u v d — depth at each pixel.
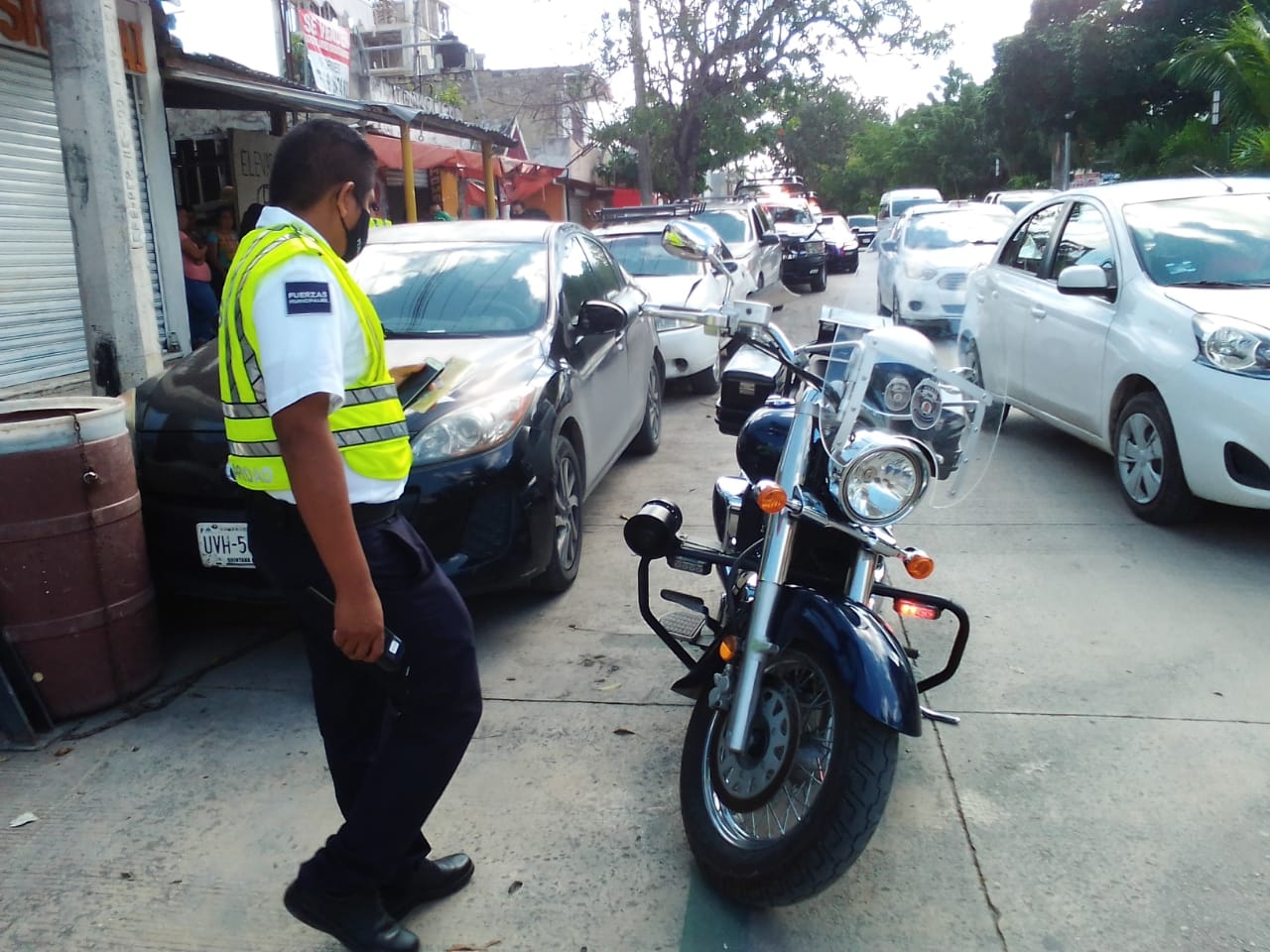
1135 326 5.38
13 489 3.49
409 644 2.31
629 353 6.23
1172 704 3.62
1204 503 5.23
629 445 6.93
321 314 2.04
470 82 27.86
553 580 4.61
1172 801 3.09
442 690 2.36
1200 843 2.90
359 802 2.40
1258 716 3.53
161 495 4.08
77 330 8.77
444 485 3.92
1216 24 26.05
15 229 8.04
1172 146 19.44
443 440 3.99
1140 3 27.77
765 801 2.64
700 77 18.62
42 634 3.61
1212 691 3.70
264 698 3.89
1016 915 2.64
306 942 2.62
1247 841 2.90
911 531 5.39
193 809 3.19
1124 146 24.45
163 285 9.29
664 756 3.40
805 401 2.79
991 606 4.45
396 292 5.21
